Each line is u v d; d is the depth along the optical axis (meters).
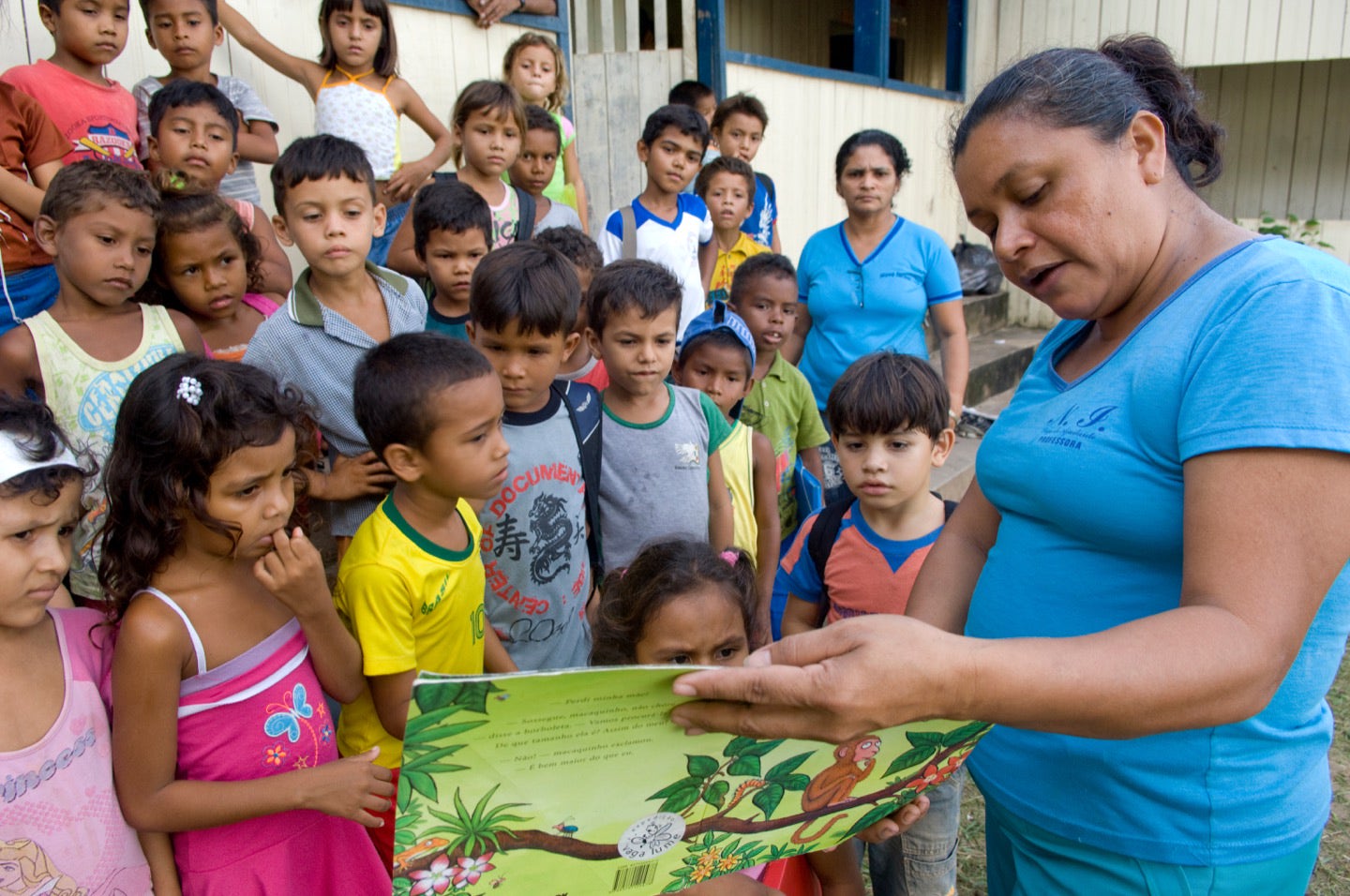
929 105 8.84
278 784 1.47
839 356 3.96
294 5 3.80
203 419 1.40
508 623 2.21
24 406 1.35
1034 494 1.26
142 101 3.13
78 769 1.40
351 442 2.35
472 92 3.54
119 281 2.21
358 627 1.71
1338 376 0.99
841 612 2.19
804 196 7.23
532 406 2.25
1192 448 1.05
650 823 1.09
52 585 1.33
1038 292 1.20
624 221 4.00
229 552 1.47
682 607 1.63
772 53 10.27
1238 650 0.95
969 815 2.93
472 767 0.96
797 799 1.17
